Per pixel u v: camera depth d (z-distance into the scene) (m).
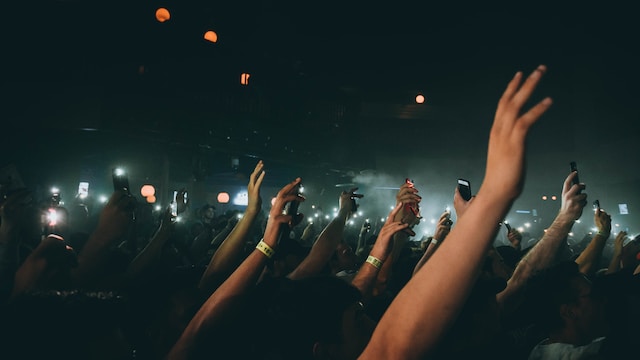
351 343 1.88
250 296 2.17
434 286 1.13
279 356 1.86
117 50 11.55
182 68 12.62
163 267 3.17
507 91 1.06
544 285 2.57
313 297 1.82
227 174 19.30
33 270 2.17
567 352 2.39
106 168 15.12
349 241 7.80
